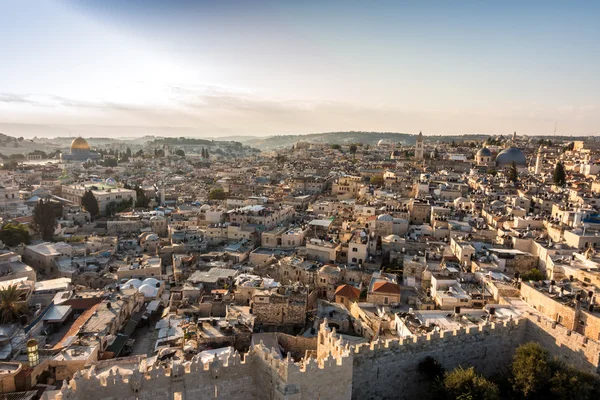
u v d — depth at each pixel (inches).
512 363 2790.4
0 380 2893.7
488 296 4005.9
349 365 2298.2
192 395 2256.4
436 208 7406.5
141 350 3850.9
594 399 2564.0
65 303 4414.4
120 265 5989.2
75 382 2081.7
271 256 6240.2
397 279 4990.2
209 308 4478.3
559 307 3221.0
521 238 5615.2
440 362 2778.1
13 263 5610.2
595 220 6235.2
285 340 3636.8
